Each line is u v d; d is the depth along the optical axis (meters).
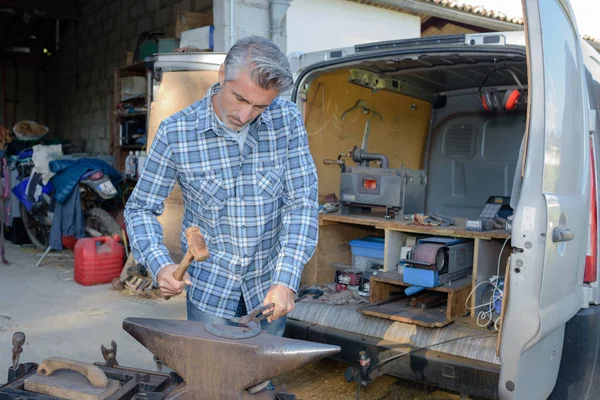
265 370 1.58
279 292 1.90
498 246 3.39
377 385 3.48
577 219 2.51
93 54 11.08
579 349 2.62
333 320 3.18
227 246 2.04
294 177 2.09
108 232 6.35
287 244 2.02
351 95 4.17
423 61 3.77
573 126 2.51
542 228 2.25
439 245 3.14
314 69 3.54
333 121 4.07
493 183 4.78
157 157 1.98
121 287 5.49
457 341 2.77
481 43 2.88
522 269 2.28
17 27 13.15
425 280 3.07
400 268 3.45
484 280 3.24
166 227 4.95
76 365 1.80
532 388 2.40
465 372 2.60
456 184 4.96
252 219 2.02
